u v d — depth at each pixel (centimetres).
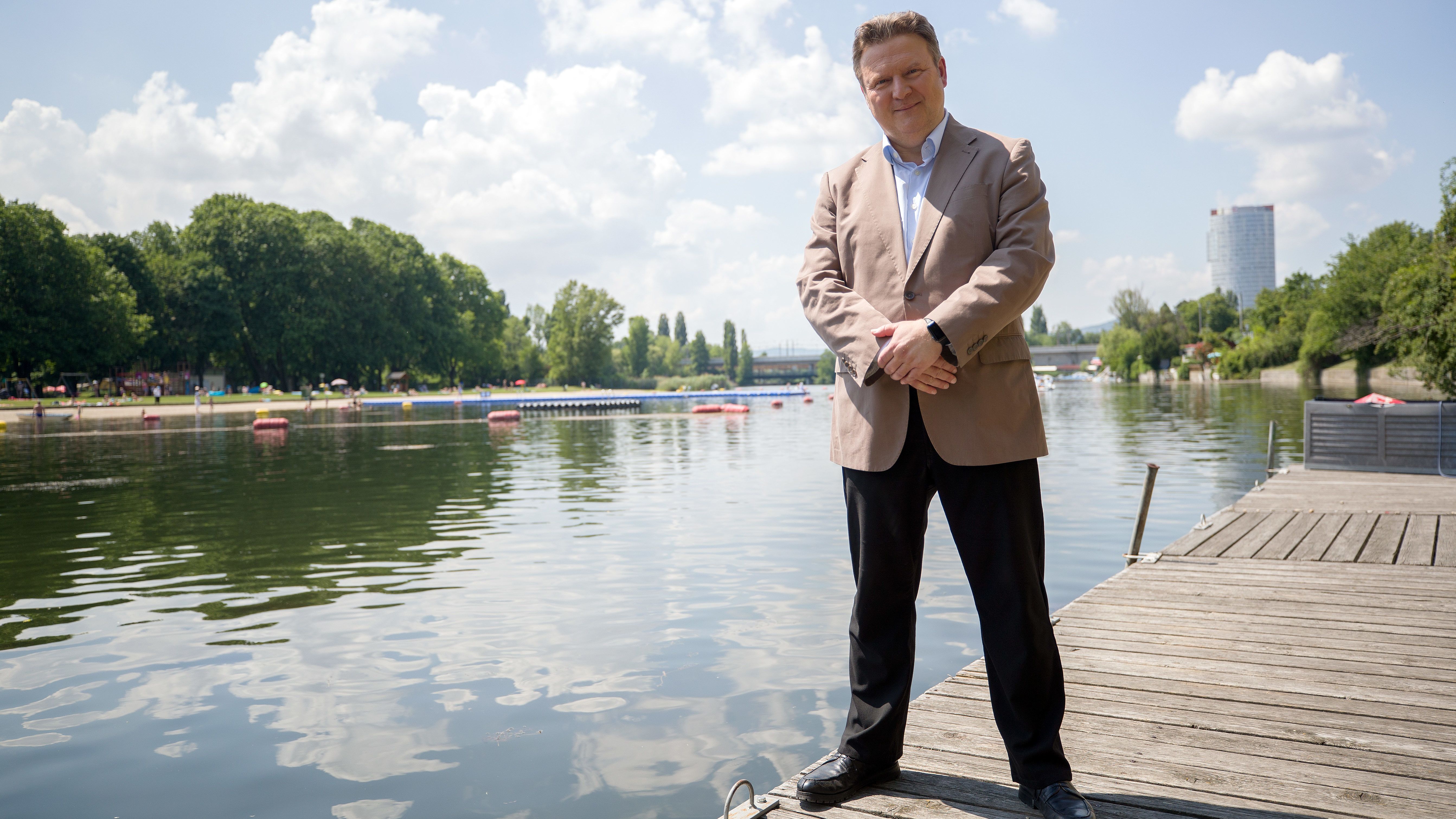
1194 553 593
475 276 9544
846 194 226
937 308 193
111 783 322
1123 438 2055
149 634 530
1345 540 621
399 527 940
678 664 454
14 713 397
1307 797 222
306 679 439
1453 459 955
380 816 291
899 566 218
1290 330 7856
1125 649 372
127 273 5994
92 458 1947
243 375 7531
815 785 220
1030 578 204
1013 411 202
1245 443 1845
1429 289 2778
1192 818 211
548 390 10912
